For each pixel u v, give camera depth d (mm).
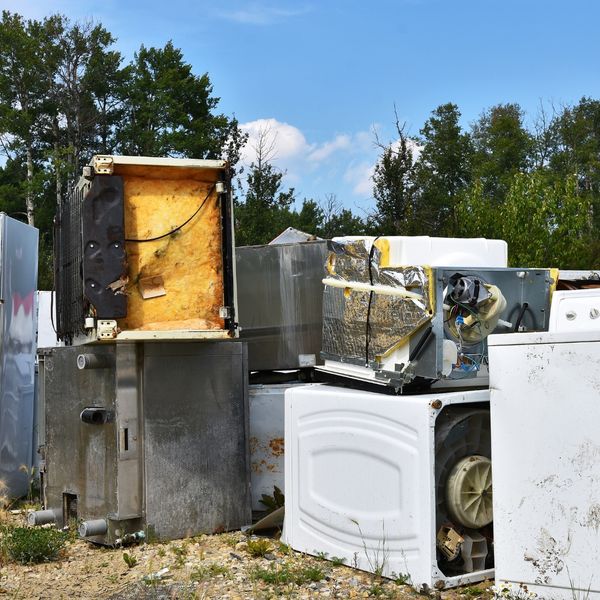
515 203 17875
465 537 4641
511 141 53688
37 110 48875
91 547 5816
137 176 5598
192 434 5969
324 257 6652
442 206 38000
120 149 48062
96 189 5441
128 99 50656
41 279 24906
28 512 7098
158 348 5867
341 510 5027
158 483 5816
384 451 4742
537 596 4051
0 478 7387
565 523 3963
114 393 5809
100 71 49969
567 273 5305
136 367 5816
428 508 4473
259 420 6414
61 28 50062
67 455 6332
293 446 5434
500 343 4230
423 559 4492
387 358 5129
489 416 4801
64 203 6562
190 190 5707
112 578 4984
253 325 6711
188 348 5988
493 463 4250
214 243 5730
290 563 5113
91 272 5402
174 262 5645
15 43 49156
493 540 4574
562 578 3967
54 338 10047
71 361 6285
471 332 4953
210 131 49219
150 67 51500
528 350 4117
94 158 5430
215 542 5777
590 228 25344
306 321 6652
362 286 5289
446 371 4844
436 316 4828
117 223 5465
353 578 4773
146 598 4578
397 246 5160
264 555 5352
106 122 50406
